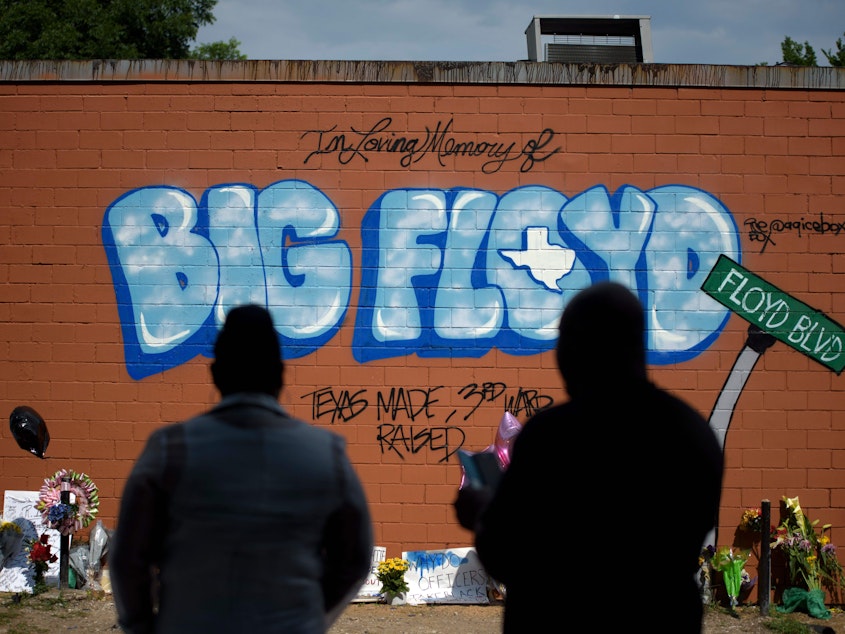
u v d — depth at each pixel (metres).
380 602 6.86
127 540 2.47
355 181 7.18
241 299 7.16
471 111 7.20
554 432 2.54
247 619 2.39
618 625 2.41
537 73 7.20
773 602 6.96
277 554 2.46
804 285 7.18
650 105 7.20
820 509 7.07
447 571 6.95
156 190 7.20
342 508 2.59
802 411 7.11
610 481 2.47
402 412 7.09
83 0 24.50
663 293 7.16
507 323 7.12
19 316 7.17
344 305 7.13
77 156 7.22
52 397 7.14
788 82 7.21
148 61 7.21
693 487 2.50
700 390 7.14
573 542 2.46
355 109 7.20
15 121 7.23
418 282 7.14
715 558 6.88
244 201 7.18
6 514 7.04
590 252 7.16
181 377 7.14
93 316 7.17
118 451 7.11
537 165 7.18
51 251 7.20
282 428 2.60
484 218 7.17
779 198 7.19
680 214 7.19
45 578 6.93
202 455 2.52
